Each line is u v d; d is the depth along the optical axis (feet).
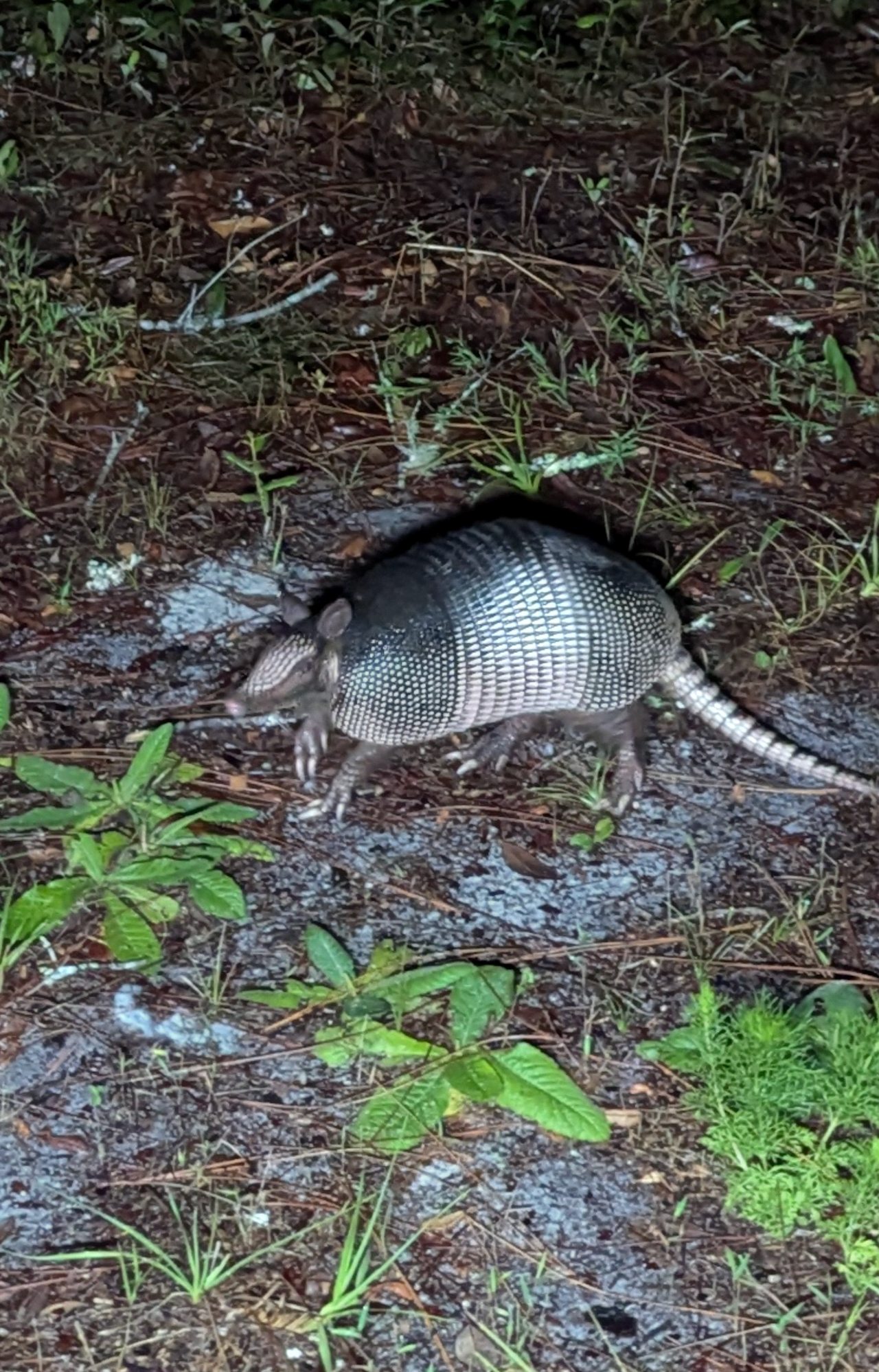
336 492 6.34
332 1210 4.36
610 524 6.31
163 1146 4.46
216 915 4.93
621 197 7.79
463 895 5.11
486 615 5.08
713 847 5.31
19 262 7.04
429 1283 4.25
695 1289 4.28
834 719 5.75
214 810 5.16
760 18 9.07
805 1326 4.23
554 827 5.32
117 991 4.76
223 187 7.57
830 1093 4.49
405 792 5.38
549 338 7.04
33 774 5.17
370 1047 4.66
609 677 5.17
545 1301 4.24
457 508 6.32
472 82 8.30
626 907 5.12
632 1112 4.61
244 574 6.02
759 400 6.87
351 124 7.97
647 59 8.69
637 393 6.86
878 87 8.65
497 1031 4.75
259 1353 4.09
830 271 7.48
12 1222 4.28
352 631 5.04
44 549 6.01
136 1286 4.17
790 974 4.96
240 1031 4.71
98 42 8.25
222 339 6.85
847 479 6.59
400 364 6.86
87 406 6.53
